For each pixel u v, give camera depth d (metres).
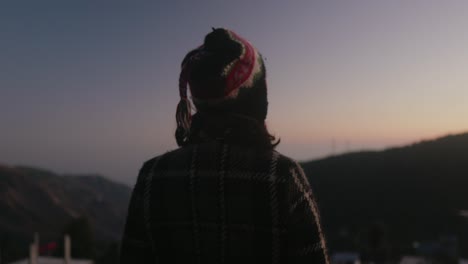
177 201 1.60
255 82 1.65
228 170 1.55
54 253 42.31
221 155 1.58
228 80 1.58
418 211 51.56
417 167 61.09
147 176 1.70
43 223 159.75
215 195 1.54
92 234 59.38
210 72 1.59
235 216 1.52
